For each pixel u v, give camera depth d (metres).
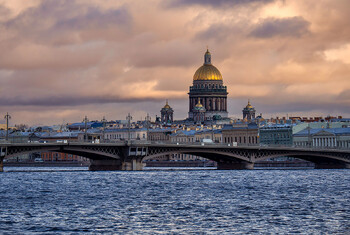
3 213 166.50
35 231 142.75
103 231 143.00
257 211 169.12
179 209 173.25
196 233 141.00
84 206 179.75
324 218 158.12
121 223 151.75
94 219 157.00
